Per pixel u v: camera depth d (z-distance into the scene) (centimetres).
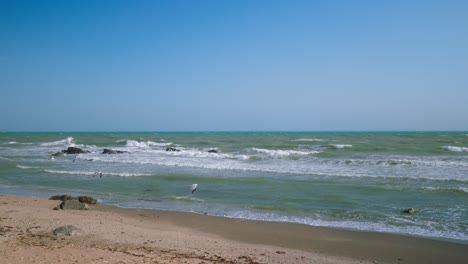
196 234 1206
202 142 5941
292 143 5497
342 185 2014
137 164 3092
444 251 1046
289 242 1133
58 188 2067
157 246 1011
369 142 5419
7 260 760
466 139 6097
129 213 1486
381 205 1577
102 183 2198
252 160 3266
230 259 922
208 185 2083
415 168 2597
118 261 802
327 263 941
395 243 1116
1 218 1278
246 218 1420
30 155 4003
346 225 1312
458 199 1659
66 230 1088
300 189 1934
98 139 7288
